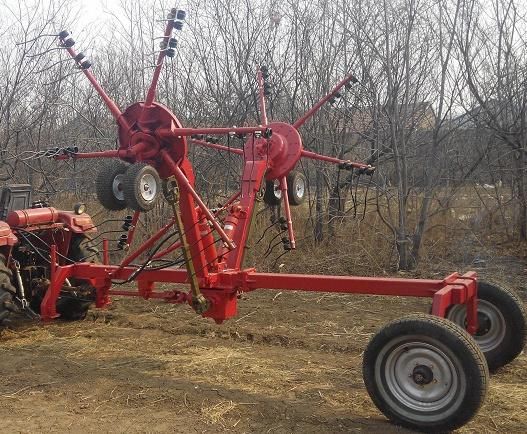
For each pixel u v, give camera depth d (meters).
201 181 10.38
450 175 9.74
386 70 8.94
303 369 5.00
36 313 6.52
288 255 9.60
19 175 11.30
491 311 4.91
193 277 4.74
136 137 4.80
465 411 3.66
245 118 10.50
